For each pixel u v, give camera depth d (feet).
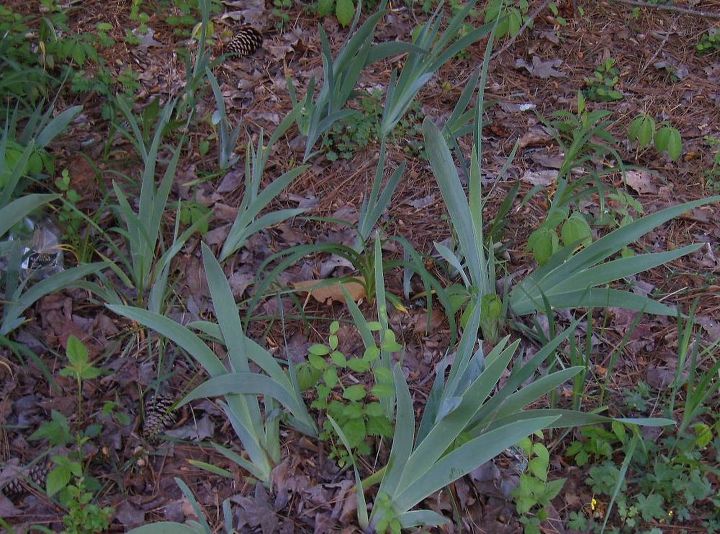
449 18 13.28
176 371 7.72
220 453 7.13
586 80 12.35
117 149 9.95
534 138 11.32
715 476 7.27
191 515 6.60
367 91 11.71
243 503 6.64
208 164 10.13
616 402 7.93
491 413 6.45
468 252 7.95
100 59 11.13
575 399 7.40
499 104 11.99
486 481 7.04
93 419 7.19
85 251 8.32
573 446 7.26
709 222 10.26
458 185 7.62
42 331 7.87
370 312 8.62
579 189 10.58
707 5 14.66
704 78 13.03
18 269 7.30
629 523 6.73
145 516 6.56
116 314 8.16
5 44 9.86
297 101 10.53
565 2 14.10
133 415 7.34
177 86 11.18
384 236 9.50
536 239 8.26
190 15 12.22
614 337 8.69
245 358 6.40
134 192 9.30
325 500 6.75
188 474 6.93
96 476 6.80
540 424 5.46
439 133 7.29
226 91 11.27
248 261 8.98
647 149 11.40
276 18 12.71
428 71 9.65
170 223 9.25
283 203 9.84
